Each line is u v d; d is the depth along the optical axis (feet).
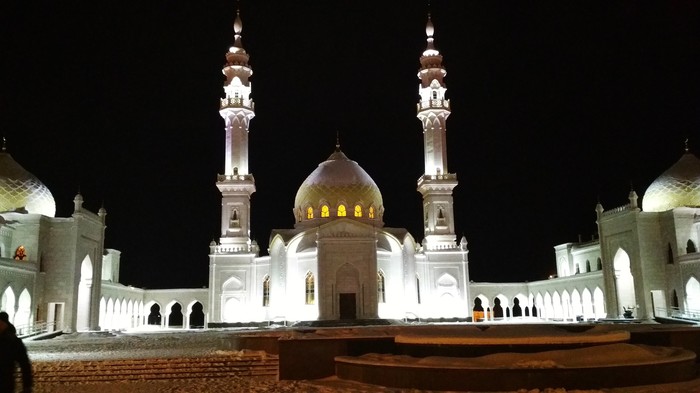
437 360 68.28
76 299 177.88
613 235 214.48
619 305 213.46
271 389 68.33
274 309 222.48
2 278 151.43
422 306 230.27
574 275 242.99
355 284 212.84
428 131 249.14
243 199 235.61
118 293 230.27
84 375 81.51
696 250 193.67
